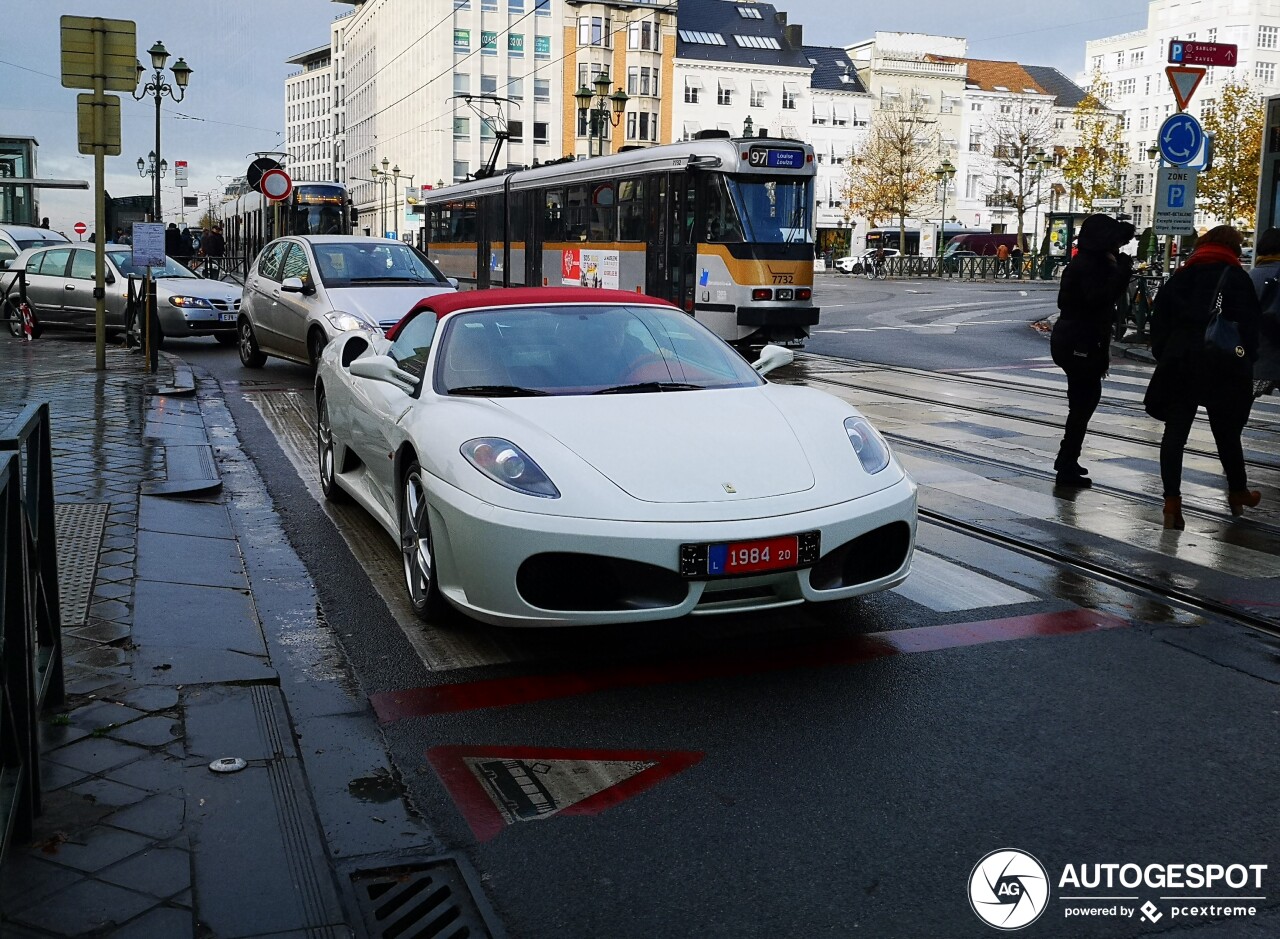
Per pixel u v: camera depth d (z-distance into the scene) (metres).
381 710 3.96
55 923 2.53
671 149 18.20
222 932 2.53
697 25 85.62
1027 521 6.76
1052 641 4.70
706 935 2.66
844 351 18.44
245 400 11.62
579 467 4.29
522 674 4.31
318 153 170.75
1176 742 3.73
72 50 11.95
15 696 2.86
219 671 4.08
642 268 18.88
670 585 4.11
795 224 17.30
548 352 5.30
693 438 4.52
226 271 44.69
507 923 2.71
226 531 6.24
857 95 86.25
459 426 4.63
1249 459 9.06
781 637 4.73
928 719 3.90
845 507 4.34
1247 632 4.83
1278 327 8.73
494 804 3.29
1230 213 47.47
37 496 3.40
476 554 4.25
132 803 3.09
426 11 86.12
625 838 3.11
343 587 5.40
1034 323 24.66
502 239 24.69
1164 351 6.62
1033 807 3.29
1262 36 89.62
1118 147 60.47
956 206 90.50
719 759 3.59
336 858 2.98
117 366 13.36
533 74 83.19
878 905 2.79
